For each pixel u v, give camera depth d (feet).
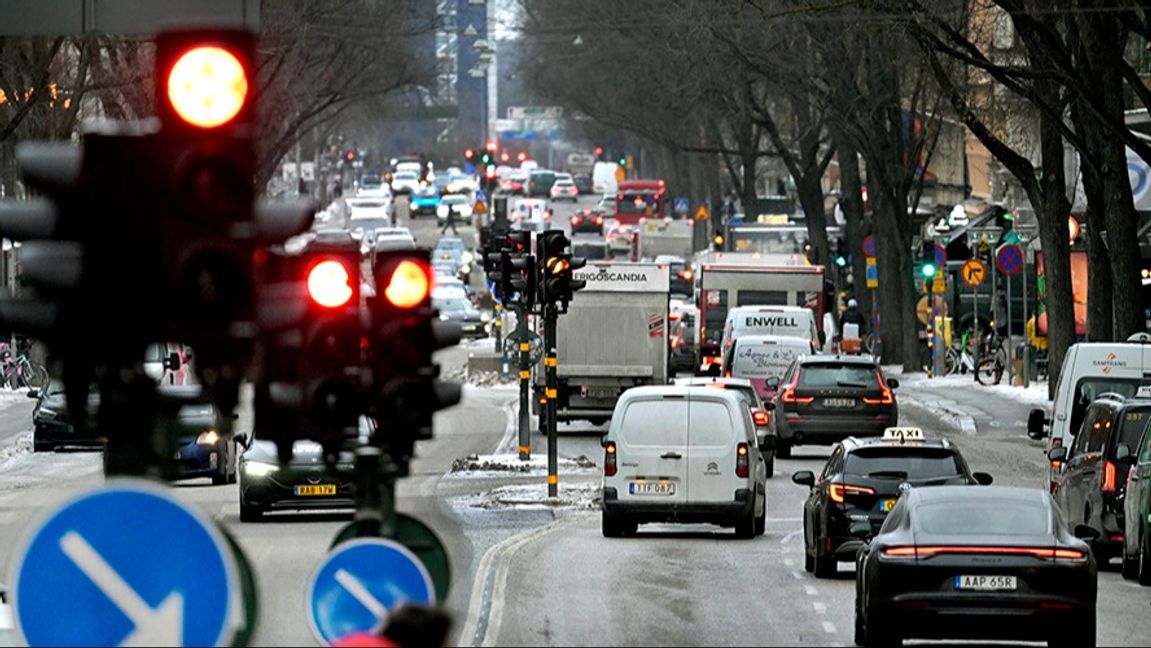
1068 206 428.15
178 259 85.51
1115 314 377.71
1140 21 349.61
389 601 120.78
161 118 85.87
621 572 215.72
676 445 254.06
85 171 86.07
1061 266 429.38
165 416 91.56
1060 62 344.28
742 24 531.91
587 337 440.45
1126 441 226.99
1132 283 374.43
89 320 86.74
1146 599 195.83
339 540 124.67
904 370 586.86
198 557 89.25
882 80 536.42
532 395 469.16
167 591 88.94
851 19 458.09
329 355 112.57
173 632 88.94
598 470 352.08
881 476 213.05
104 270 86.33
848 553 209.46
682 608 185.68
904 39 467.52
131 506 89.04
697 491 253.24
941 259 572.92
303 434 111.55
